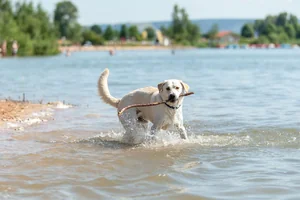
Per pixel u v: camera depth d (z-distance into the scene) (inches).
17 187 292.8
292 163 337.4
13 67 1768.0
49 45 3580.2
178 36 7500.0
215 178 305.9
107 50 6190.9
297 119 523.5
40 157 366.3
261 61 2236.7
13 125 504.1
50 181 304.7
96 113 597.0
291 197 266.4
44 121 535.5
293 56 3061.0
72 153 383.6
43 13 3828.7
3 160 356.2
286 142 411.5
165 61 2362.2
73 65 1936.5
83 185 295.6
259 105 646.5
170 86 407.8
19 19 3607.3
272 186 285.4
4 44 3157.0
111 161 354.6
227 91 836.0
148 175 315.6
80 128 498.3
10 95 799.1
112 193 281.3
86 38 7150.6
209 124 508.4
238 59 2566.4
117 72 1446.9
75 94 816.3
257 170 320.8
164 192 280.8
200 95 779.4
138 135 435.5
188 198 269.4
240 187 285.4
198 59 2630.4
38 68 1695.4
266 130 465.7
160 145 409.4
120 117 441.4
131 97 440.1
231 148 392.5
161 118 418.0
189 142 419.2
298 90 827.4
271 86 914.1
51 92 850.8
